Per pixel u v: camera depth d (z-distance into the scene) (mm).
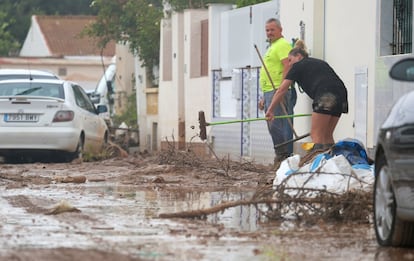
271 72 42719
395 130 20641
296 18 46062
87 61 156250
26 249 20156
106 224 24516
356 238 22391
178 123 64375
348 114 41719
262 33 50969
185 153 44688
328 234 22969
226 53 55938
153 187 35938
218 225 24422
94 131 56938
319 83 36000
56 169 46469
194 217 25859
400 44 38156
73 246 20734
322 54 44250
